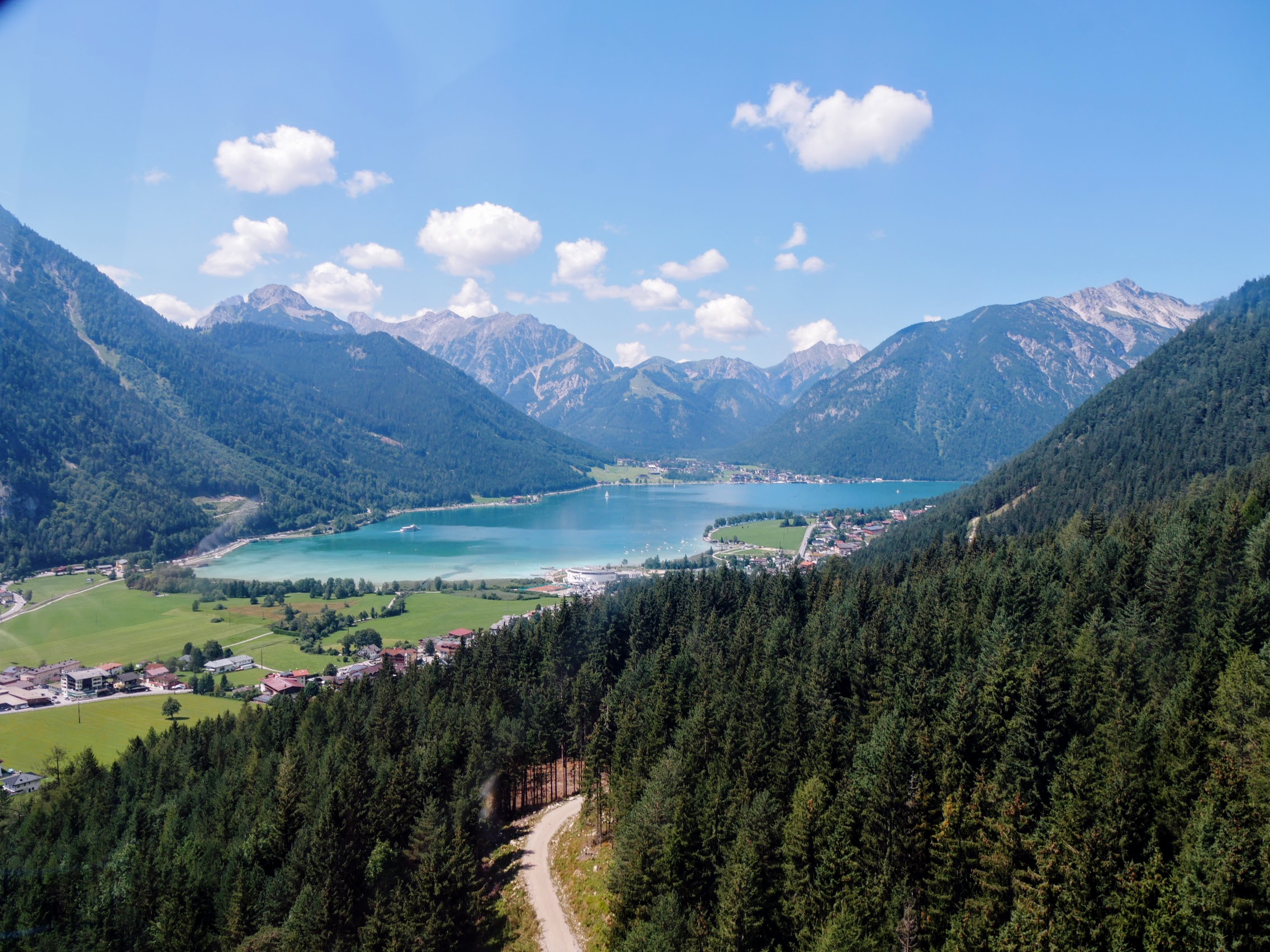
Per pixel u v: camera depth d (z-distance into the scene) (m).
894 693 75.06
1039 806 56.66
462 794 74.44
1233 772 47.66
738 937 49.66
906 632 87.25
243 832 77.38
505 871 71.81
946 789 56.00
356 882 66.94
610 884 60.06
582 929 61.41
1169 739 53.16
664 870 56.16
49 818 83.12
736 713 76.00
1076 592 83.81
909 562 139.88
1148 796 50.78
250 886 67.44
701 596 125.12
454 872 61.84
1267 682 53.75
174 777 95.25
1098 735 58.22
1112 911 43.84
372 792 75.19
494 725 86.81
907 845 53.31
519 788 88.38
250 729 106.50
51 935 65.19
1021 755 59.91
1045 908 43.91
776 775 64.75
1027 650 73.50
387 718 92.25
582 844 74.62
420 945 57.00
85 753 99.25
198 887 66.94
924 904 51.28
